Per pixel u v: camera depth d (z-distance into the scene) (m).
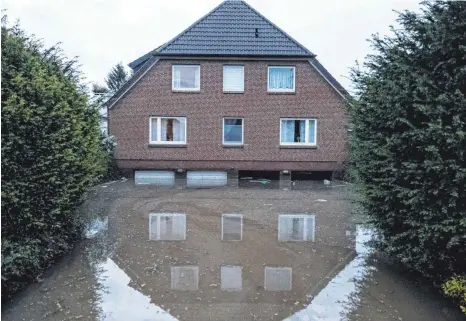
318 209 11.22
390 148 5.48
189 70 17.97
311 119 18.02
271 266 6.48
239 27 18.48
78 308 4.91
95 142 8.52
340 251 7.30
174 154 17.97
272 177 18.52
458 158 4.68
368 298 5.26
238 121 18.14
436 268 5.37
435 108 4.83
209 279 5.89
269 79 18.03
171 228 8.91
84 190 7.41
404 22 5.38
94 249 7.27
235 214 10.47
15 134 5.34
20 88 5.51
